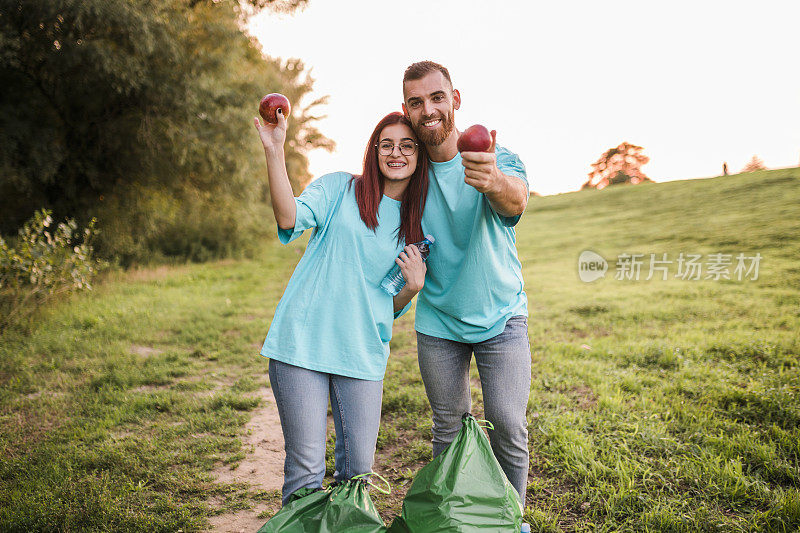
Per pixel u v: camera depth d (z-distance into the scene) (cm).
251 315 867
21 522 280
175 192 1481
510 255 243
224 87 1373
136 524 281
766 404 390
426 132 216
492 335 234
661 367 516
